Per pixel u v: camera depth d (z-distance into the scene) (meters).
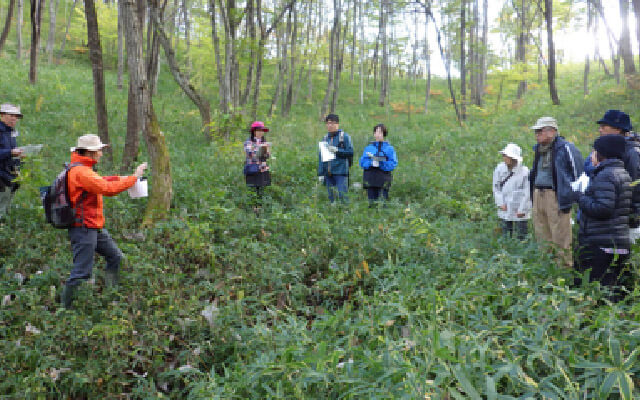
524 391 2.38
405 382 2.15
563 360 2.54
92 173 3.79
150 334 3.32
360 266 4.41
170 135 13.11
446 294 3.41
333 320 3.00
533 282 3.65
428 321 2.99
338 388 2.46
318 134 15.00
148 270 4.17
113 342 3.16
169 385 3.23
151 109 5.73
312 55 25.28
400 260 4.51
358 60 34.81
